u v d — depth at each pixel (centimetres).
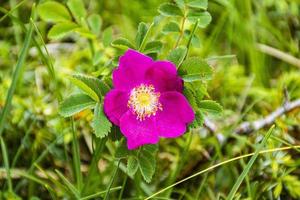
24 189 47
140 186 44
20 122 48
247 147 48
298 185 44
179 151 49
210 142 47
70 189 42
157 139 36
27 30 46
